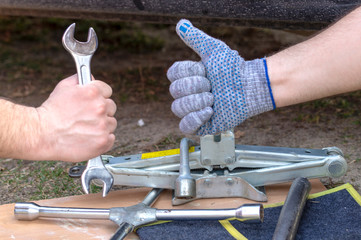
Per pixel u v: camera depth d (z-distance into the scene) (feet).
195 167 4.35
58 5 5.55
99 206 4.38
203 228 3.78
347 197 4.11
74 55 3.51
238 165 4.32
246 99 3.65
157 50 11.61
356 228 3.65
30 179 5.37
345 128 6.67
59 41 12.43
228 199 4.35
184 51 11.33
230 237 3.63
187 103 3.70
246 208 3.57
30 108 3.40
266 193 4.46
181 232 3.73
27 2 5.60
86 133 3.37
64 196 4.95
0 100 3.35
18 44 12.16
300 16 5.02
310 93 3.56
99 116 3.36
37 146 3.36
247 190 4.30
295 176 4.28
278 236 3.33
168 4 5.27
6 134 3.24
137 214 3.80
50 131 3.35
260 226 3.77
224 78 3.67
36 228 3.97
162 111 7.81
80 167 4.59
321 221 3.77
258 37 11.66
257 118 7.31
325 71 3.44
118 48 11.78
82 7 5.50
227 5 5.11
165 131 6.87
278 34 11.69
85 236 3.85
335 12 4.91
